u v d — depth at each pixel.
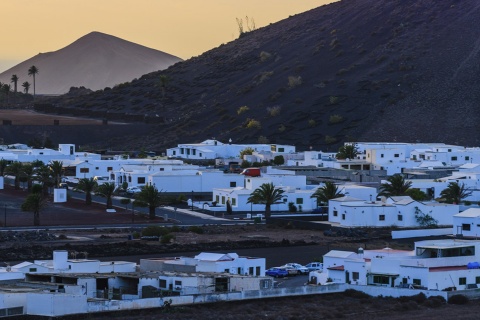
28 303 198.50
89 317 199.88
